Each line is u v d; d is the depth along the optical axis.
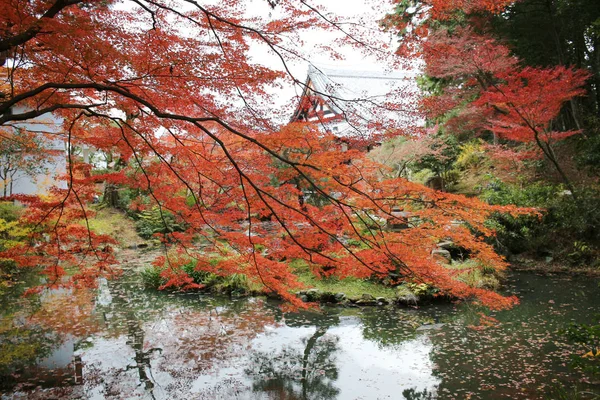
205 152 4.60
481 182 15.49
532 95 10.54
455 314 8.06
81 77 3.81
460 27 12.02
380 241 4.90
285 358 6.21
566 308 8.03
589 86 15.89
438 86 15.45
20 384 5.33
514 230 12.35
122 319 8.12
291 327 7.59
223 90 3.72
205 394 5.07
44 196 12.71
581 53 15.61
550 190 12.93
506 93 10.90
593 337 3.99
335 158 4.34
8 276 11.38
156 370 5.78
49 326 7.70
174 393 5.10
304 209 5.09
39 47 3.59
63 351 6.48
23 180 16.73
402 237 4.88
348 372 5.69
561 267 11.09
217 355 6.32
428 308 8.51
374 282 9.80
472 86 14.49
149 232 17.86
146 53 3.38
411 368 5.73
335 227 4.85
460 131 14.84
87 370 5.77
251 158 4.50
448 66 11.52
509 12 14.13
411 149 14.62
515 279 10.33
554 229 11.89
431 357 6.06
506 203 12.64
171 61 3.43
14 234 10.98
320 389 5.21
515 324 7.28
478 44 11.71
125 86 3.65
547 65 14.16
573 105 14.59
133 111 4.21
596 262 10.81
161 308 8.90
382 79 20.31
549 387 4.96
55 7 3.20
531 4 13.70
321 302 9.00
